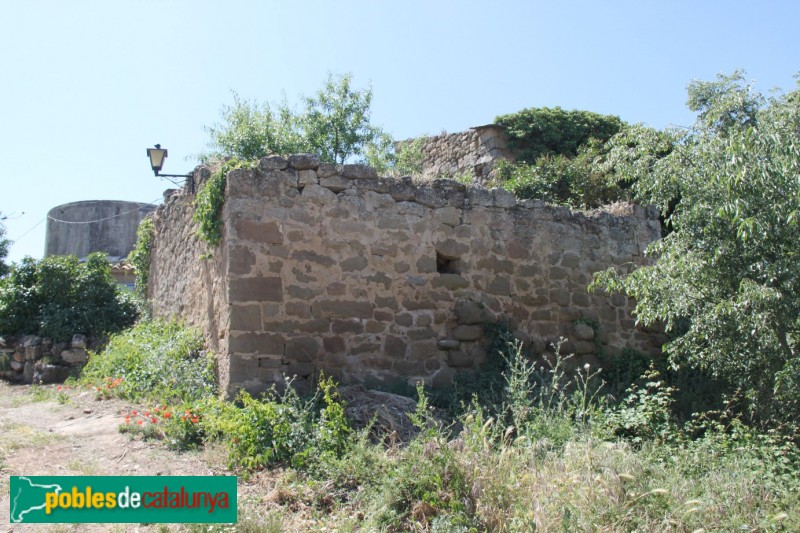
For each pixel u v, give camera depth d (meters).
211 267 8.25
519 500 4.46
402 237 8.19
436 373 8.12
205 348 8.29
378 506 4.64
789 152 5.39
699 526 4.47
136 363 8.70
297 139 16.03
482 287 8.63
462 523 4.32
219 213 7.75
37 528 4.29
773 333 5.84
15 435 6.23
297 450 5.60
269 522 4.41
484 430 5.16
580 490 4.52
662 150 6.89
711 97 8.31
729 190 5.60
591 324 9.28
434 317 8.24
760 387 6.39
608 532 4.20
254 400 6.13
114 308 12.34
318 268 7.63
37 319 11.53
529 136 14.90
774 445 5.80
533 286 9.02
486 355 8.45
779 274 5.68
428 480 4.68
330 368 7.52
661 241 6.67
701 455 5.70
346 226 7.86
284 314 7.37
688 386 8.36
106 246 20.98
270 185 7.51
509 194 9.04
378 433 6.22
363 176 8.06
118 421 6.77
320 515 4.74
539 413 6.27
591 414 6.35
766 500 4.87
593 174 12.35
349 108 16.64
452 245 8.51
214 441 6.00
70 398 8.36
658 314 6.61
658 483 4.95
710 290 6.20
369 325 7.82
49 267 11.99
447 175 14.87
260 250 7.36
